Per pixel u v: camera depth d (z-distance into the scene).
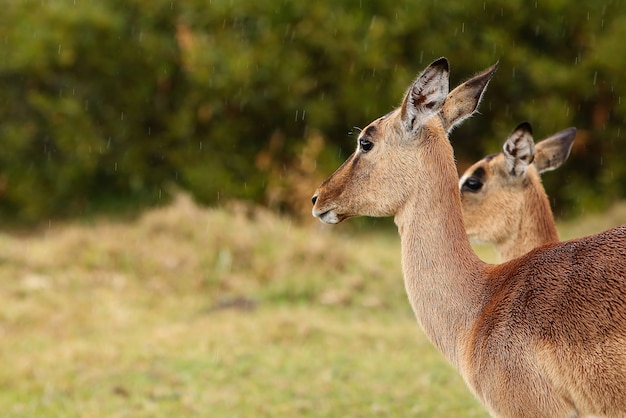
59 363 12.89
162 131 22.92
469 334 7.04
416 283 7.23
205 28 22.53
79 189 23.14
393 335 14.03
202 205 22.00
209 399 11.46
